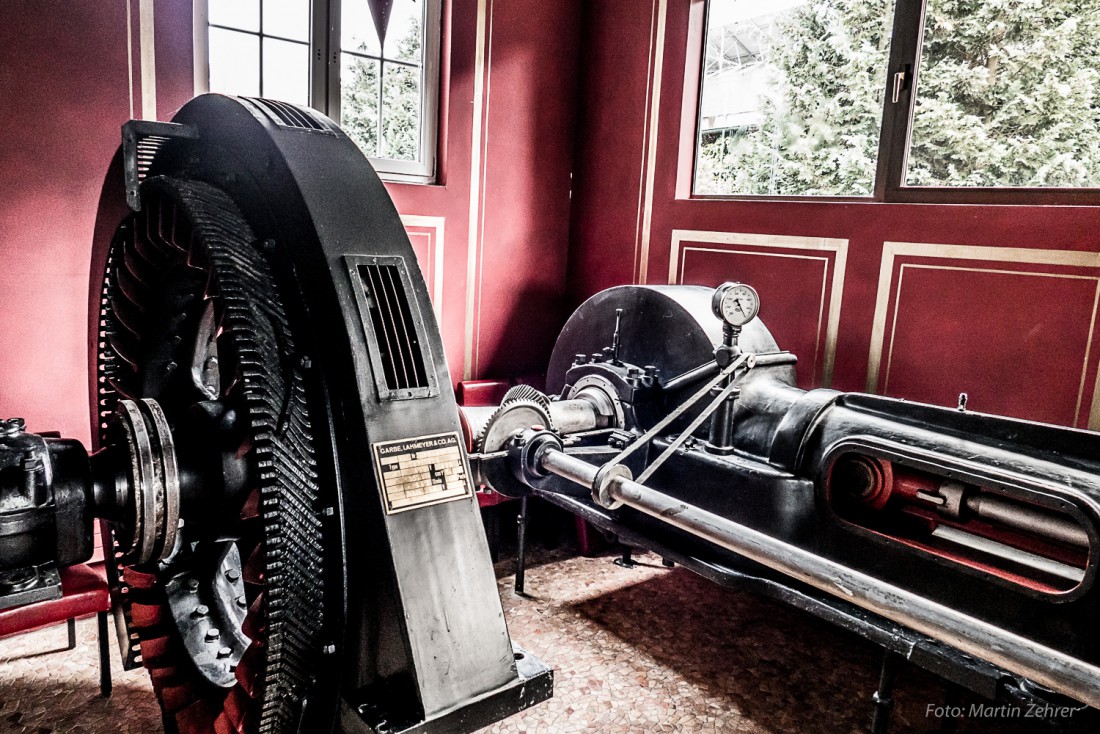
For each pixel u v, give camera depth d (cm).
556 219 394
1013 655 103
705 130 414
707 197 337
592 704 211
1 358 251
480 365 378
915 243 265
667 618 262
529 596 275
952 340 258
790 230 303
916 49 268
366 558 118
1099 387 226
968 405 256
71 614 190
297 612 115
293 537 115
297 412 120
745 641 248
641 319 264
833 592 125
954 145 366
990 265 247
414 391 125
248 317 120
